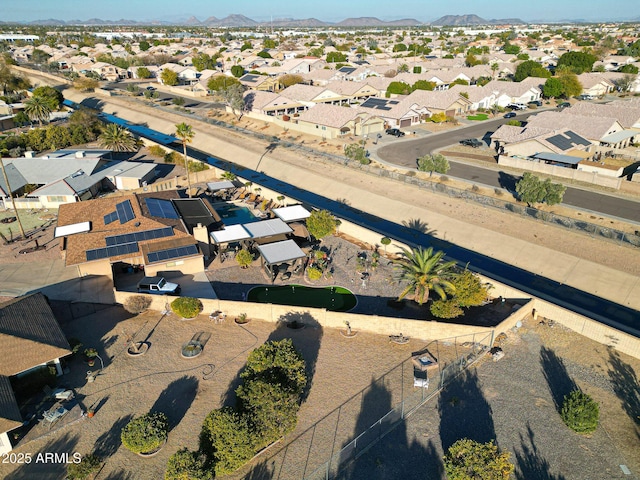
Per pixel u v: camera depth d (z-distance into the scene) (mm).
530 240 52594
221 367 34906
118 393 32500
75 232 48531
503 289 42156
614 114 90250
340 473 26969
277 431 27734
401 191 67312
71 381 33531
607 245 49844
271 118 109250
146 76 175000
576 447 28453
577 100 128125
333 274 47375
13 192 63625
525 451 28203
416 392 32594
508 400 31922
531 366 34875
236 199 66375
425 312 41312
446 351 36500
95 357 35656
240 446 26047
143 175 70188
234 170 84562
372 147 89562
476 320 39812
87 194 65500
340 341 37875
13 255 50438
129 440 27281
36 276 46344
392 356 36156
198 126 107812
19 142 87438
